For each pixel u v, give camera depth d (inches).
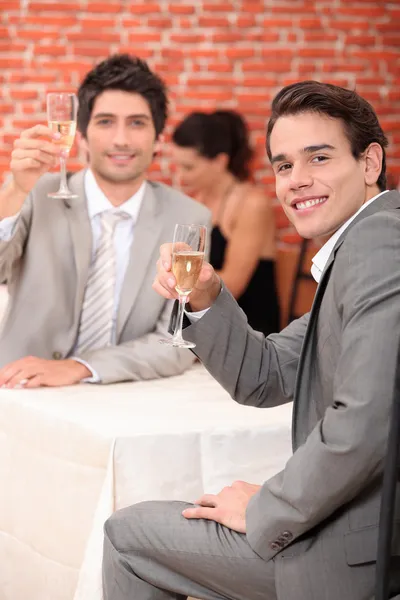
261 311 171.5
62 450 79.7
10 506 87.0
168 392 92.5
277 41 213.3
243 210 171.3
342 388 56.6
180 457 75.9
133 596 64.3
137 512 65.4
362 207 65.2
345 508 59.3
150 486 74.6
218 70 211.9
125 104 105.4
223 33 211.3
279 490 58.6
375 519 58.4
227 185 173.6
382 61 216.7
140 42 209.2
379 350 55.6
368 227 59.4
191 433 76.2
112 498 73.5
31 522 84.3
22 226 104.5
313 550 58.8
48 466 81.7
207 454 77.0
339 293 59.6
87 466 76.9
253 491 65.7
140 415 81.1
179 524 63.4
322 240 68.6
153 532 63.8
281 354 76.7
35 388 92.8
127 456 74.1
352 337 56.7
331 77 215.6
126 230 107.3
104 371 96.4
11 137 208.5
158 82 108.5
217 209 173.5
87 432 76.5
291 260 185.8
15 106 207.9
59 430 80.0
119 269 106.7
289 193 66.2
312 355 65.2
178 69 210.8
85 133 108.0
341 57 215.5
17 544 86.1
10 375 93.7
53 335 103.7
